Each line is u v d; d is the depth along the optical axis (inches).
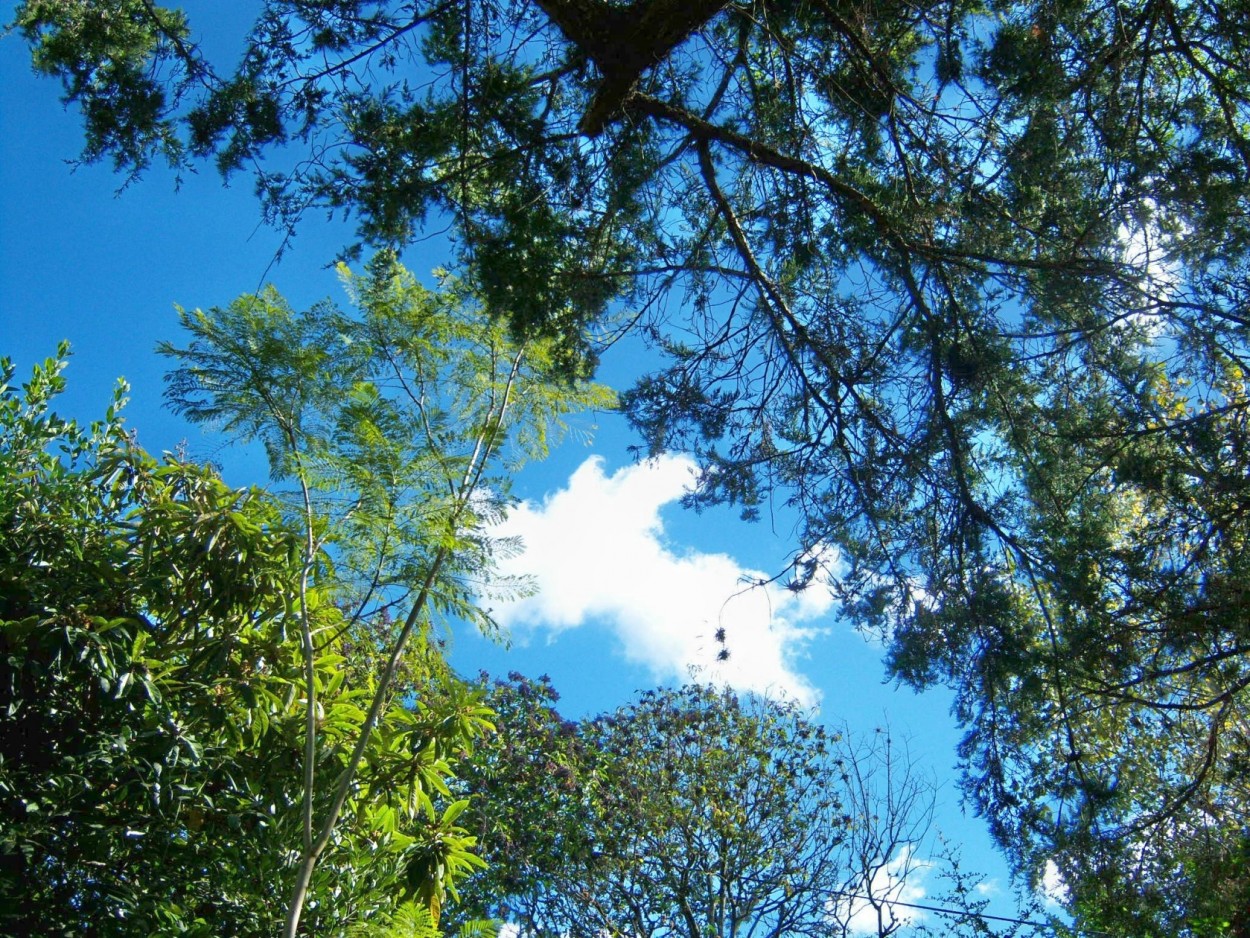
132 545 262.8
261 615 267.3
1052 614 258.5
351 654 323.3
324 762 259.9
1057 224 250.1
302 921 238.5
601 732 586.2
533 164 253.9
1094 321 250.2
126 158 258.7
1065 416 258.5
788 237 262.5
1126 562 246.5
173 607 257.9
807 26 256.8
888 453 268.4
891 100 259.1
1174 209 238.1
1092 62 246.5
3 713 238.2
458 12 245.9
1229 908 263.1
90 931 231.0
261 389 268.2
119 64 258.2
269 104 248.5
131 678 237.6
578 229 255.6
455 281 278.4
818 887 533.0
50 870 233.0
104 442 285.6
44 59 262.1
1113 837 261.0
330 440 271.9
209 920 238.8
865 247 261.1
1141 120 246.4
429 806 275.0
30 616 238.4
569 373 279.6
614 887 543.2
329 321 283.7
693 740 575.8
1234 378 246.2
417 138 247.1
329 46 246.5
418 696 336.5
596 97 253.9
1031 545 258.1
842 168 266.2
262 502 269.3
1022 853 261.1
